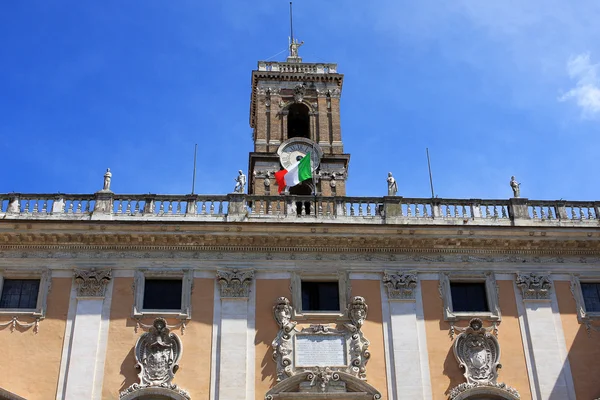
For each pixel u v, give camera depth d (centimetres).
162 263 3009
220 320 2909
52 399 2722
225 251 3055
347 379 2817
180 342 2848
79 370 2772
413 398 2814
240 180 3262
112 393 2745
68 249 3009
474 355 2911
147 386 2748
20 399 2675
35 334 2838
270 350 2866
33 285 2966
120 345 2833
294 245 3077
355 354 2873
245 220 3117
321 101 4531
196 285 2977
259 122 4431
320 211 3356
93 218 3072
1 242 2992
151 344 2827
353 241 3080
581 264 3156
